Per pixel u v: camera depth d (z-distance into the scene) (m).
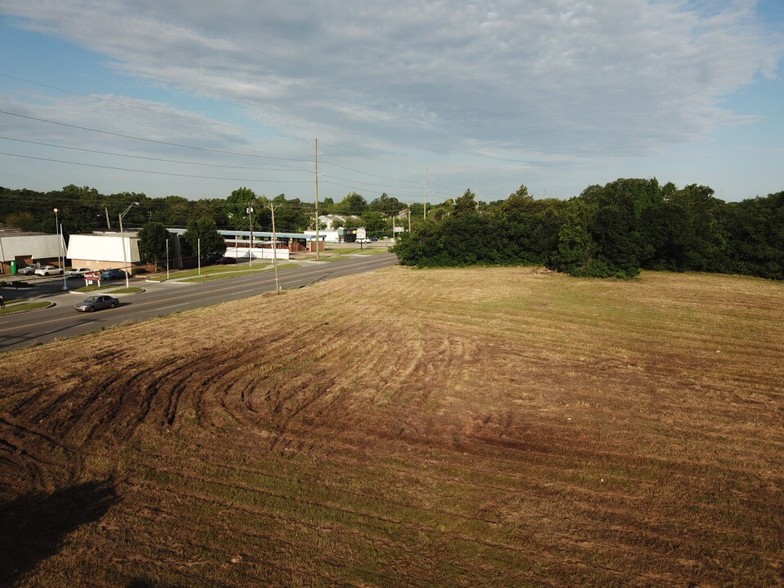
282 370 17.30
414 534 8.15
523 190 81.25
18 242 61.91
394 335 22.83
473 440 11.75
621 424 12.70
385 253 86.50
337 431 12.25
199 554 7.59
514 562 7.46
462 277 46.03
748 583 7.04
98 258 57.56
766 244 44.94
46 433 11.98
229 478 9.94
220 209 123.69
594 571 7.27
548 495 9.36
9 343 22.58
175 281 49.34
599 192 69.19
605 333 23.20
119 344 20.95
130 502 9.05
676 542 7.96
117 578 7.05
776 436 12.03
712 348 20.48
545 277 45.47
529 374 16.92
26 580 6.99
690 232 48.69
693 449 11.30
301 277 50.25
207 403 14.05
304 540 7.96
